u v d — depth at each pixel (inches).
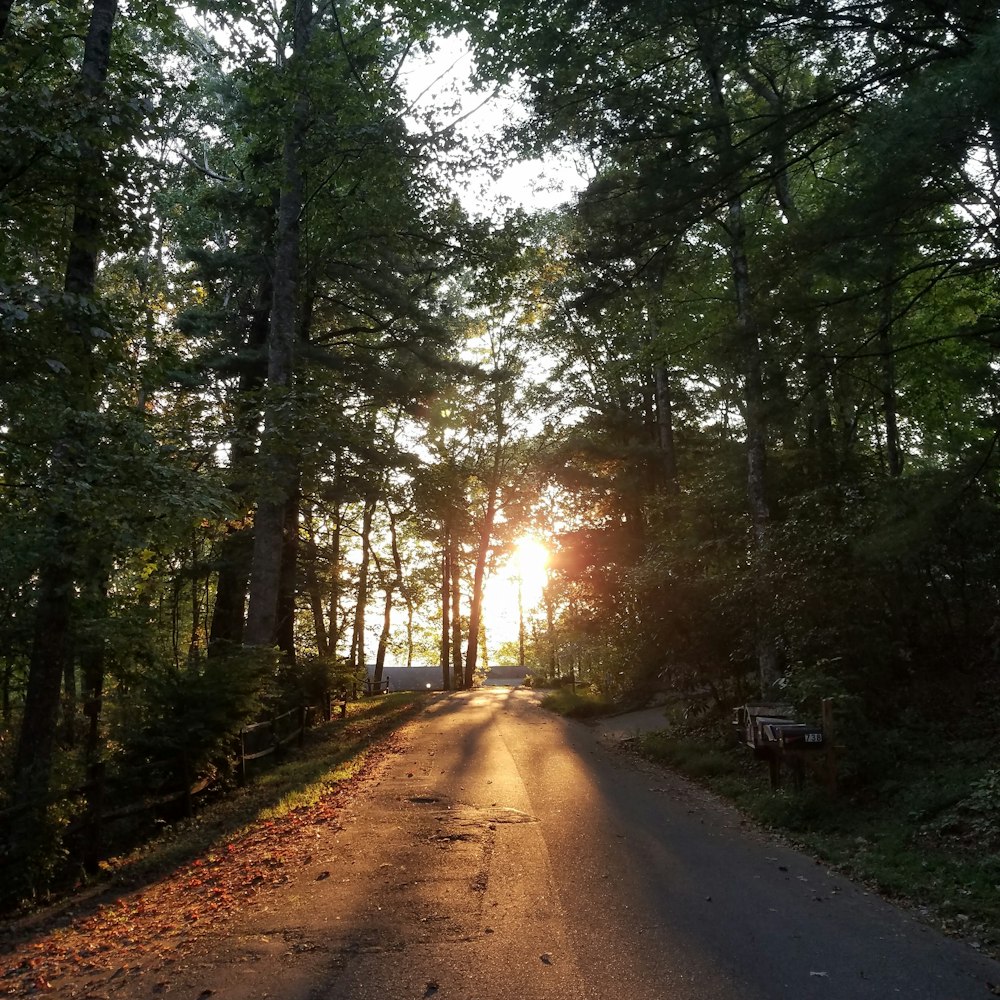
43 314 312.3
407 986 198.7
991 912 251.4
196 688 498.6
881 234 385.7
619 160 510.9
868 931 241.1
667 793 484.7
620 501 1183.6
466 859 317.4
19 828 317.7
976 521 432.8
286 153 709.9
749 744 485.1
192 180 890.7
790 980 203.6
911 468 987.3
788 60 504.4
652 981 201.9
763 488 655.1
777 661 593.6
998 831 315.6
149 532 371.2
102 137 347.6
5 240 351.6
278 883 293.3
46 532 392.8
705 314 727.1
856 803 392.5
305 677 940.0
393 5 673.6
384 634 2105.1
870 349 517.7
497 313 827.4
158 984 204.7
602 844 344.2
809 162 519.5
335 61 678.5
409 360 986.7
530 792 468.1
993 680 487.2
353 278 906.1
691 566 702.5
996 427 398.0
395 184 713.6
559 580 1212.5
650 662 729.0
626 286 521.7
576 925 241.8
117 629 522.0
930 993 196.7
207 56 723.4
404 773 545.0
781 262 418.3
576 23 458.6
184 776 467.2
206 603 1275.8
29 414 330.6
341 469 908.6
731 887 285.3
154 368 390.0
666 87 498.3
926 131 334.0
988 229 418.9
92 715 577.6
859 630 497.0
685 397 1227.9
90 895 323.9
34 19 436.5
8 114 318.0
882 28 412.2
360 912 254.4
